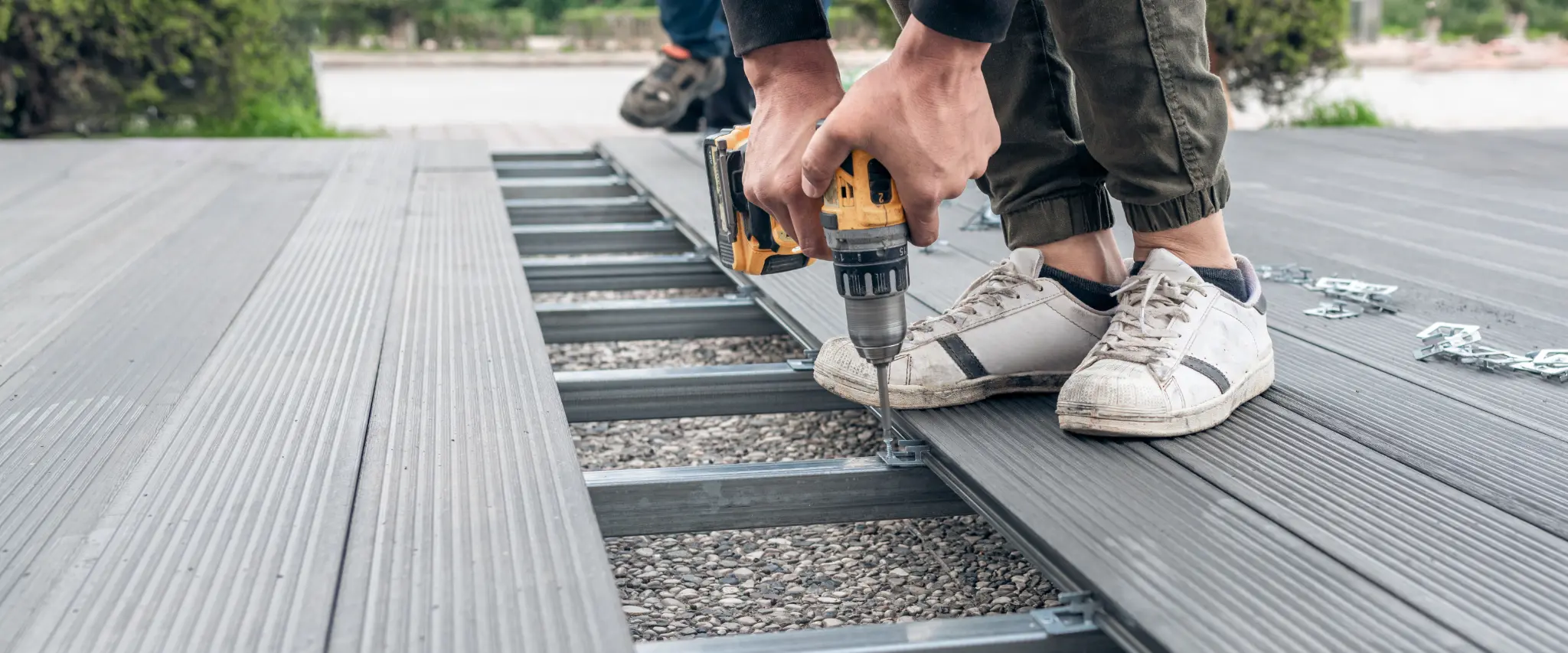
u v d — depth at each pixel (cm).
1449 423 141
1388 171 375
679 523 132
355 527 109
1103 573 101
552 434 134
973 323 149
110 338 180
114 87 610
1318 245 262
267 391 152
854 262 119
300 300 204
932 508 138
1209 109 137
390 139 485
